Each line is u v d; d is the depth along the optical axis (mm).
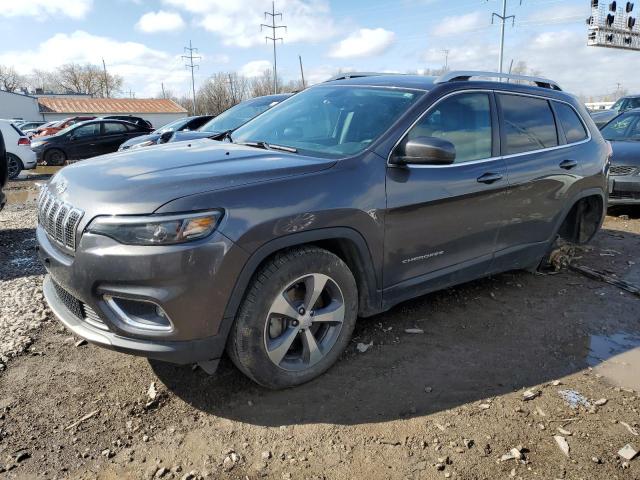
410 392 2873
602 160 4633
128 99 63156
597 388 2955
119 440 2475
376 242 2992
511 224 3834
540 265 4652
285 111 3977
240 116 8523
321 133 3436
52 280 3008
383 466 2326
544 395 2871
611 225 6863
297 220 2604
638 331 3682
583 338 3557
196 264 2342
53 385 2893
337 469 2305
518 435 2537
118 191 2422
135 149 3416
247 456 2379
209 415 2662
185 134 8016
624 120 8445
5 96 52844
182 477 2254
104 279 2352
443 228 3342
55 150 16469
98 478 2246
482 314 3881
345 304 2961
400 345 3383
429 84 3512
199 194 2396
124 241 2309
